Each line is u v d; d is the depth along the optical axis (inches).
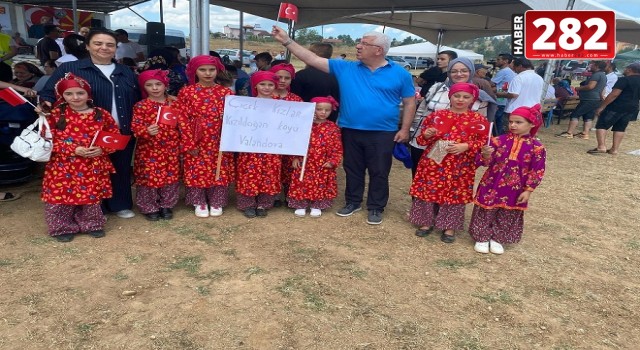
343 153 187.5
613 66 513.7
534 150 148.5
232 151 167.5
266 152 169.6
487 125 152.2
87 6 702.5
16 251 141.3
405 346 106.5
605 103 349.7
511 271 148.9
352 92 171.5
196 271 135.9
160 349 100.3
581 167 310.7
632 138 451.8
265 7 472.7
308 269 141.6
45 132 135.0
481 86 209.8
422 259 154.2
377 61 167.5
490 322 118.6
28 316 109.0
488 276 144.4
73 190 144.1
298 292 127.4
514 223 159.6
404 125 174.2
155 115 157.2
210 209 181.3
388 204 212.5
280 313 116.5
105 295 120.0
